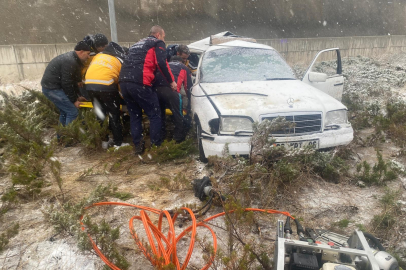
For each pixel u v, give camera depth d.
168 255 2.41
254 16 22.31
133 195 3.70
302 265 1.92
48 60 12.38
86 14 19.78
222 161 3.80
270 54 5.78
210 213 3.32
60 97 5.15
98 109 5.16
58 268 2.56
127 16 20.44
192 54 6.98
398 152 4.82
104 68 4.76
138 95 4.54
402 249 2.65
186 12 21.31
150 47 4.51
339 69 6.14
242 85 4.80
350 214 3.29
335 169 3.97
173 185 3.79
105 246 2.52
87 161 4.79
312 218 3.21
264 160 3.85
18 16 18.77
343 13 23.70
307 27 23.23
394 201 3.28
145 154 4.70
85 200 3.34
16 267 2.59
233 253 2.27
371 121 6.38
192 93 5.09
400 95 8.73
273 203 3.43
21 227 3.13
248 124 4.03
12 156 4.23
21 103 6.34
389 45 17.02
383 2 24.11
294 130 4.04
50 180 4.12
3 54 11.62
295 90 4.60
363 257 1.96
